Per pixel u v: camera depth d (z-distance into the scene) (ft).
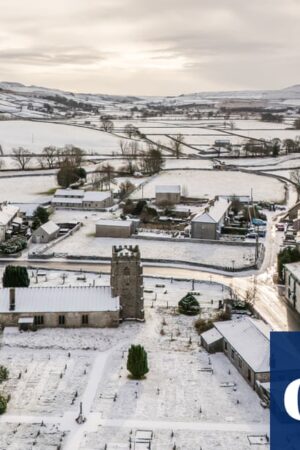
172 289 477.36
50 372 335.67
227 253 583.99
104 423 284.00
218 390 317.42
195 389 318.24
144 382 325.42
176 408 298.76
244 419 288.92
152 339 380.78
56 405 300.20
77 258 560.20
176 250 593.42
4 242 597.52
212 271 528.63
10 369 338.13
